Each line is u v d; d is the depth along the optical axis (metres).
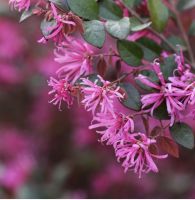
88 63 0.75
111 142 0.70
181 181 1.43
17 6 0.73
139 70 0.74
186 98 0.70
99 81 0.74
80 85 0.72
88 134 1.43
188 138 0.71
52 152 1.52
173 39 0.86
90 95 0.70
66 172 1.34
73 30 0.70
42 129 1.53
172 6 0.89
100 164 1.44
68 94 0.72
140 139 0.70
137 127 1.10
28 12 0.72
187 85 0.69
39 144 1.53
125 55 0.75
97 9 0.73
